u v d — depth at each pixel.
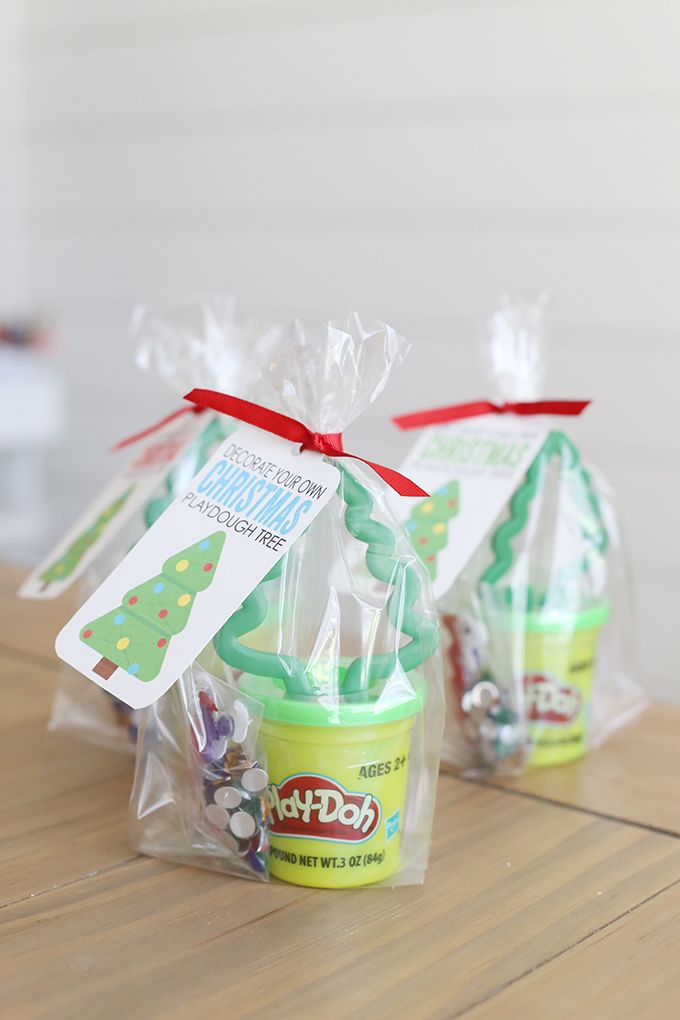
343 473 0.56
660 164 1.58
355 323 0.56
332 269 1.91
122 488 0.67
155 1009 0.44
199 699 0.53
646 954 0.48
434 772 0.55
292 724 0.52
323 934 0.49
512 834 0.56
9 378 2.05
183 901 0.51
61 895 0.51
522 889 0.52
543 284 1.70
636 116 1.59
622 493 1.67
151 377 2.15
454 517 0.64
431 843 0.56
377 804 0.52
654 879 0.53
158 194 2.11
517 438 0.66
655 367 1.62
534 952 0.48
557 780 0.62
